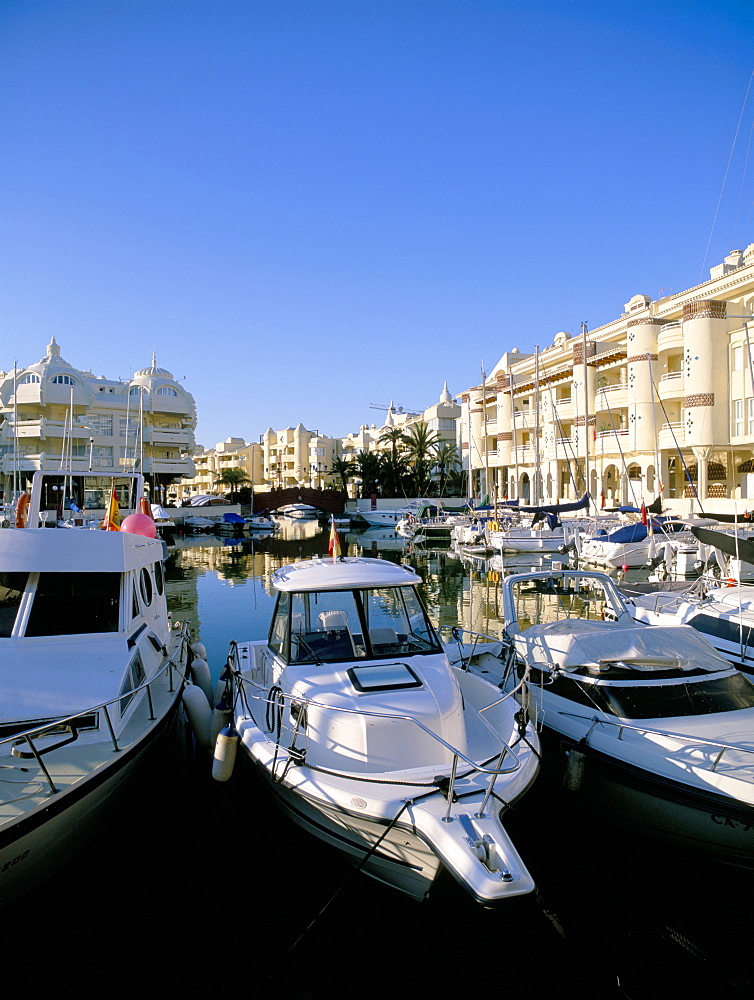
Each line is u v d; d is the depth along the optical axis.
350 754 5.36
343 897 5.27
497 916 5.09
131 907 5.37
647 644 7.35
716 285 34.47
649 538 27.23
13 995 4.41
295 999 4.39
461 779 5.08
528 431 51.66
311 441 99.69
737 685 7.00
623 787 6.16
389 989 4.48
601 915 5.26
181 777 7.69
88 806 5.20
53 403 50.97
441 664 6.39
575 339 44.88
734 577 15.69
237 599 20.09
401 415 91.19
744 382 32.97
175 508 56.62
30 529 7.11
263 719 6.69
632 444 38.09
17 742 5.50
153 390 58.91
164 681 7.81
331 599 6.79
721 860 5.75
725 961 4.77
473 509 45.53
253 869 5.92
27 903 5.16
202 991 4.45
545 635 7.94
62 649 6.59
